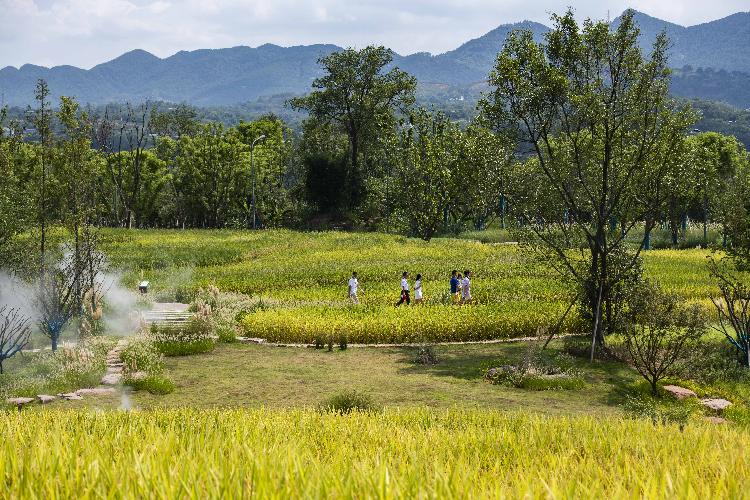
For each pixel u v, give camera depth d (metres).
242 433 9.29
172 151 124.31
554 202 28.44
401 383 22.59
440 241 76.88
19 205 26.95
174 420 11.21
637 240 81.19
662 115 27.06
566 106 27.91
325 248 67.44
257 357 26.92
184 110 145.00
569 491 4.19
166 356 26.98
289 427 11.20
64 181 28.06
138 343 26.27
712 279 41.66
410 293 41.03
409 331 29.73
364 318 30.25
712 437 9.46
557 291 39.31
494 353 27.56
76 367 22.42
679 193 27.92
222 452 5.91
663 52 26.73
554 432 10.06
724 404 20.22
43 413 11.32
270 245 70.31
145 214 110.44
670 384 22.39
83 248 29.22
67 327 29.09
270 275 49.34
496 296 38.66
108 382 21.78
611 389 22.03
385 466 4.61
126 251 62.81
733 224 27.67
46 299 26.19
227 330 30.56
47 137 28.44
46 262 26.84
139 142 105.31
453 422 13.02
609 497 4.38
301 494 3.94
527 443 9.14
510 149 28.83
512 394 21.33
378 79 103.19
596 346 26.75
